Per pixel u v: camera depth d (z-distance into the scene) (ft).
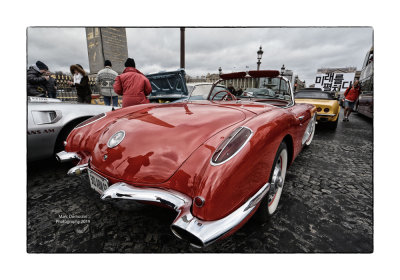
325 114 14.14
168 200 3.05
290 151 5.08
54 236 4.09
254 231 4.17
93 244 3.92
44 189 5.79
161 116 4.34
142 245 3.90
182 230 2.74
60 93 13.52
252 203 3.13
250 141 3.20
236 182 2.91
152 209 4.57
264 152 3.35
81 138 5.06
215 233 2.66
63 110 6.82
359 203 5.13
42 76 10.39
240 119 4.01
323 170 7.22
